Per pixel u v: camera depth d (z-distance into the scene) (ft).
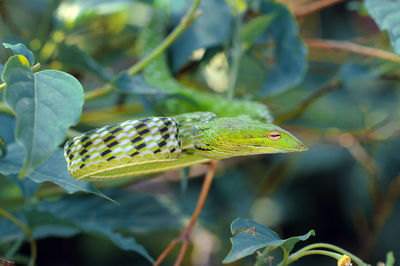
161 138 1.94
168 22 2.32
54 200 2.24
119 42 2.50
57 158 1.96
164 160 1.95
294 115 2.42
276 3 2.30
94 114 2.37
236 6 2.29
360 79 2.37
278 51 2.32
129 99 2.37
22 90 1.79
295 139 1.96
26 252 2.46
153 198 2.29
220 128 1.96
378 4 2.07
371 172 2.45
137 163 1.94
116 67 2.50
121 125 1.93
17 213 2.20
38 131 1.77
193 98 2.15
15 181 2.11
